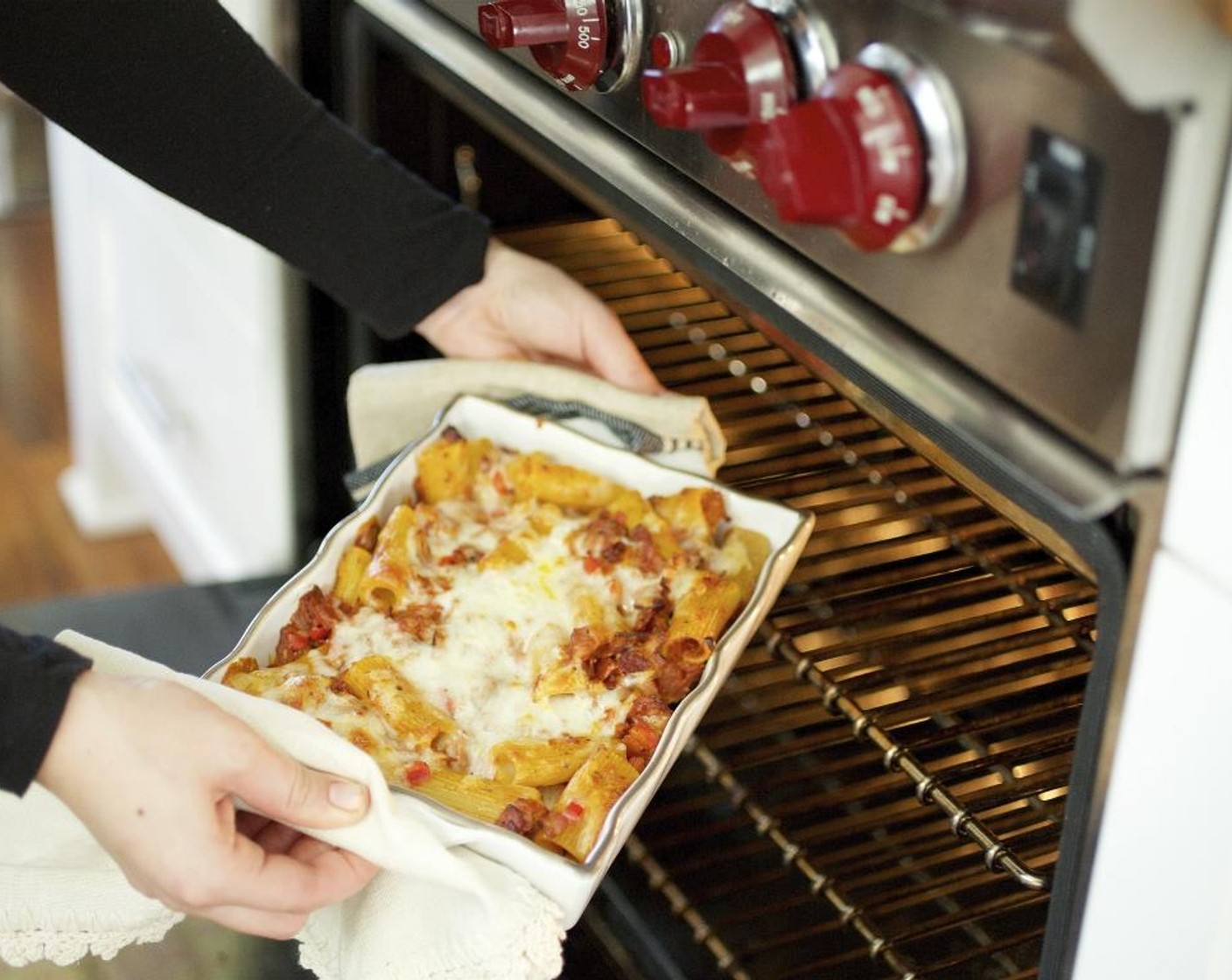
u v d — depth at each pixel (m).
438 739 0.60
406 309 0.80
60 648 0.53
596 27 0.57
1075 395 0.43
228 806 0.54
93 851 0.61
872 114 0.44
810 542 0.82
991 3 0.41
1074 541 0.48
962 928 0.72
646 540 0.68
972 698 0.73
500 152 0.92
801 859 0.74
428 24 0.74
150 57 0.74
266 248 0.80
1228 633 0.43
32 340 2.02
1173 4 0.37
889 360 0.50
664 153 0.58
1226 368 0.40
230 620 1.00
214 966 0.74
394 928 0.56
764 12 0.49
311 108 0.78
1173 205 0.39
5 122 2.12
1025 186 0.42
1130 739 0.48
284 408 1.04
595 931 0.76
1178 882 0.47
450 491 0.71
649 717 0.61
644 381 0.80
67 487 1.77
